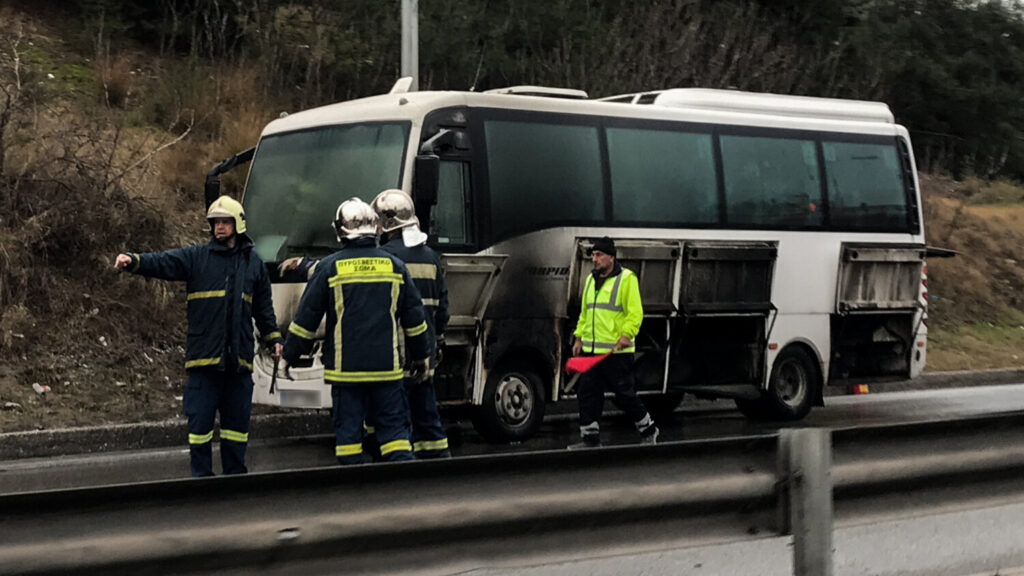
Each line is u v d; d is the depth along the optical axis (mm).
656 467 4961
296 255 11805
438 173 10953
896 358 15641
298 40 19719
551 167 12312
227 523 4164
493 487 4637
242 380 8977
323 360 8500
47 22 19656
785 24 26984
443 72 20562
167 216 15086
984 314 23578
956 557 7207
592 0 23422
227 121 17766
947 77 31234
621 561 7191
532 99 12273
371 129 11641
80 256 13805
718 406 16156
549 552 4754
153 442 11625
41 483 9562
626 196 12906
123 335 13383
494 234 11820
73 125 14906
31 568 3852
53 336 12914
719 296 13477
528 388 12273
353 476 4363
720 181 13781
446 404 11555
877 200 15422
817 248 14688
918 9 32188
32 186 13922
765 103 14492
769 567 7090
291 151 12242
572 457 4770
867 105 15695
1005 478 5797
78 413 11883
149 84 18438
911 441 5527
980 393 18016
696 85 22172
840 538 7719
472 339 11648
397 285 8500
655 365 13180
